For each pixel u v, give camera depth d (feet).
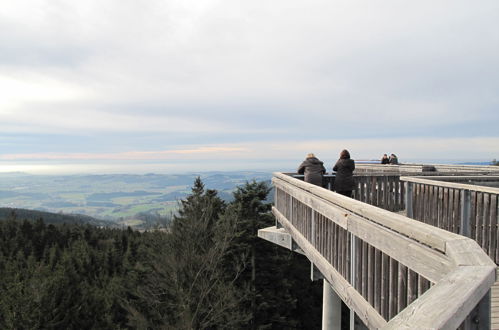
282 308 68.90
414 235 7.70
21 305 65.16
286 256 71.97
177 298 55.26
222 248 58.39
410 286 8.45
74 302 74.84
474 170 40.73
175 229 62.13
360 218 11.49
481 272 5.13
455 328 3.99
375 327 10.38
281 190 28.94
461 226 17.47
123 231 180.75
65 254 116.78
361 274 12.05
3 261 118.01
